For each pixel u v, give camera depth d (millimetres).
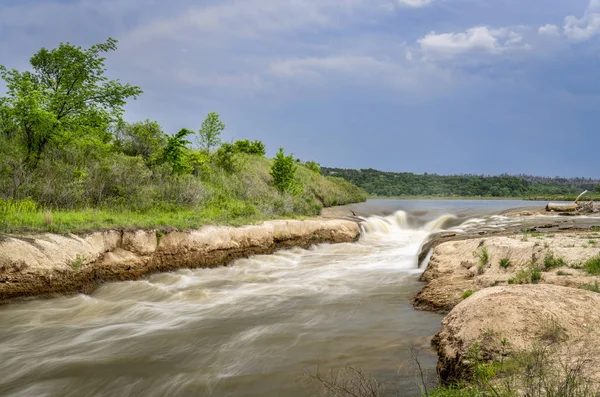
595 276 7621
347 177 92562
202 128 28250
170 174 20125
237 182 25094
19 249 9547
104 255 11469
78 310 9289
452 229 20188
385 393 4992
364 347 6711
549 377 4062
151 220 13938
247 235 15789
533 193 89188
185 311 9242
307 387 5355
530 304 5355
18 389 5797
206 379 5832
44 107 15969
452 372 5117
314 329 7770
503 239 11133
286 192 26828
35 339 7633
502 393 3902
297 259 16312
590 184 115500
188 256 13469
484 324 5242
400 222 26500
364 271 13523
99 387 5770
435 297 9000
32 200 13961
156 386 5707
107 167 17047
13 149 15758
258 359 6434
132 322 8555
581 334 4867
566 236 11562
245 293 10805
